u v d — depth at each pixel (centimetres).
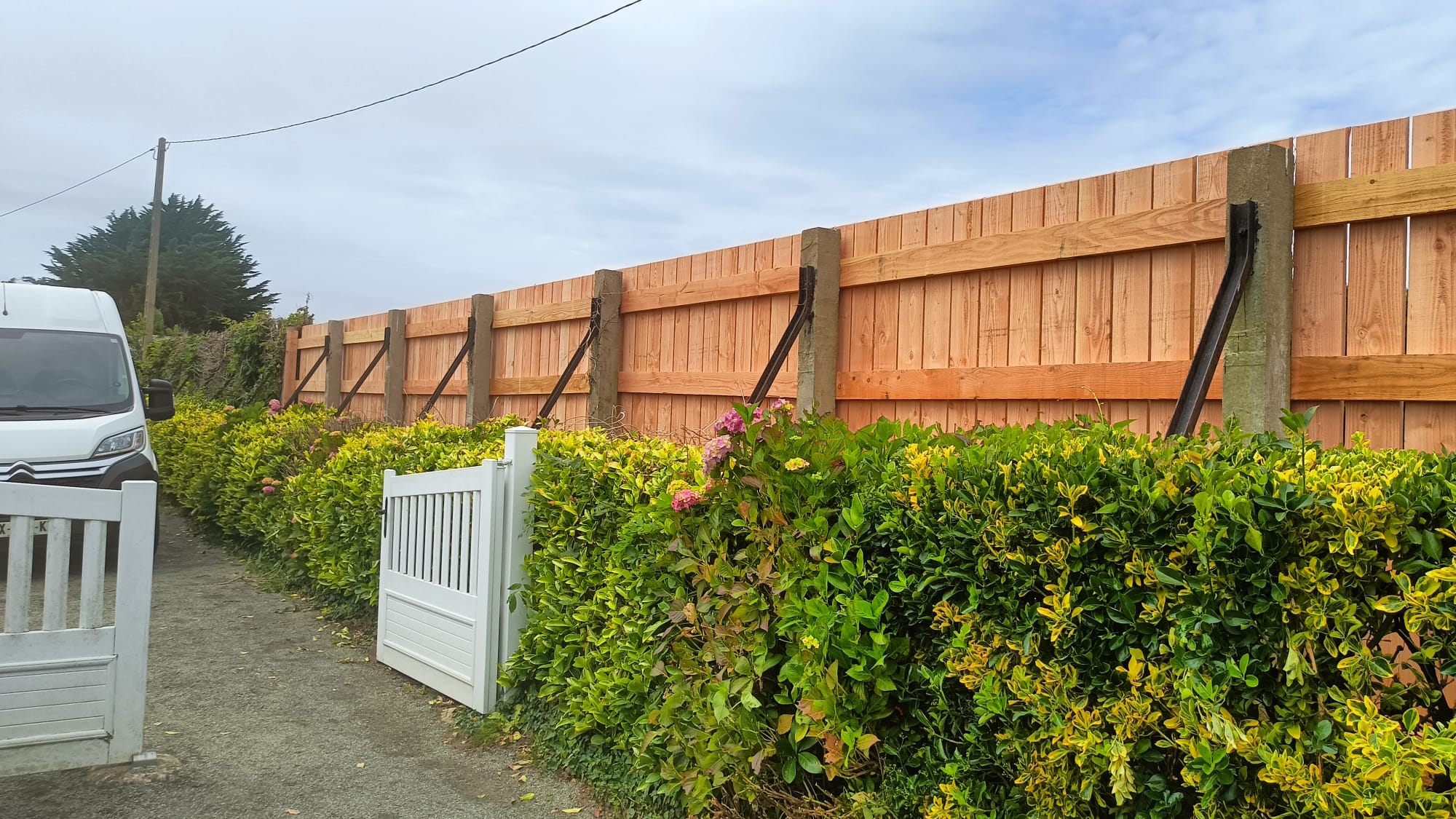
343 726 450
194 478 1073
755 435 308
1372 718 169
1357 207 343
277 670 541
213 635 615
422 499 532
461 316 1013
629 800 358
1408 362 329
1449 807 158
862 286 545
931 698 256
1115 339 418
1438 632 175
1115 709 202
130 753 387
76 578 770
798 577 288
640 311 734
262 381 1620
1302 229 363
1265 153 358
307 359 1470
